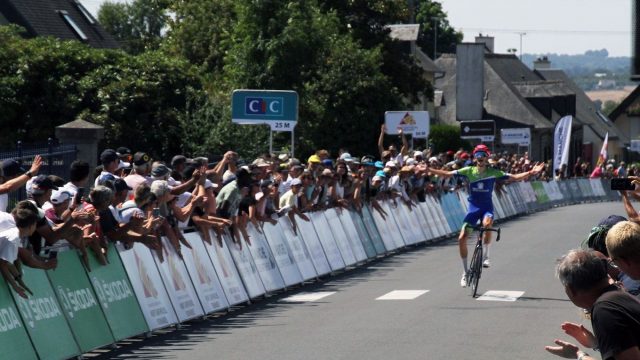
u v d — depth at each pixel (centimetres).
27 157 4059
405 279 4056
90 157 4591
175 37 11031
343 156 4994
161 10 11488
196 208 3209
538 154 16738
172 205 3028
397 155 5947
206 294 3109
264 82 6700
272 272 3678
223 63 10575
